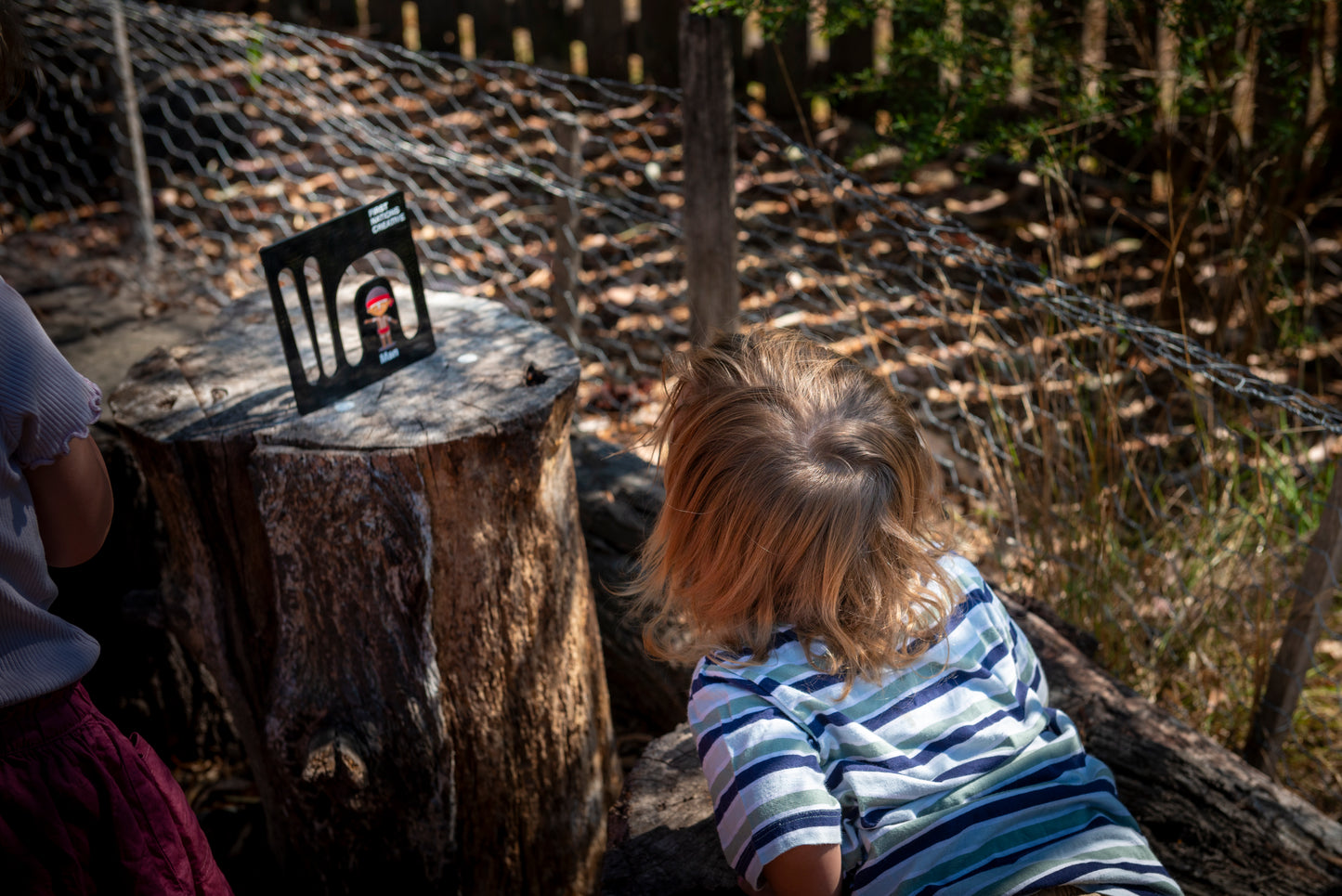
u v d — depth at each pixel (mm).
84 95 4762
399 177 4516
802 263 3865
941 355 3410
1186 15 2533
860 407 1122
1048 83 3051
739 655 1146
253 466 1669
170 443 1683
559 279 3301
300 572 1730
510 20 5281
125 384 1836
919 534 1165
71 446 1190
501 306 2076
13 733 1207
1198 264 3652
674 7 4758
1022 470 2787
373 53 5223
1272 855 1685
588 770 2094
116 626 2416
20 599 1184
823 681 1108
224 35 4758
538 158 4551
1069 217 3068
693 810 1537
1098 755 1794
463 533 1725
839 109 4594
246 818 2439
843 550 1073
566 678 1975
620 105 4805
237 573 1810
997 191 4148
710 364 1163
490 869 2027
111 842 1286
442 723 1844
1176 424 3137
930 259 3818
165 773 1383
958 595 1222
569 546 1922
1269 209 3232
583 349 3549
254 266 4039
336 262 1702
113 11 3646
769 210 4117
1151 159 4121
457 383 1805
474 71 5145
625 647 2445
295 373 1705
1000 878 1052
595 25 4918
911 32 2824
